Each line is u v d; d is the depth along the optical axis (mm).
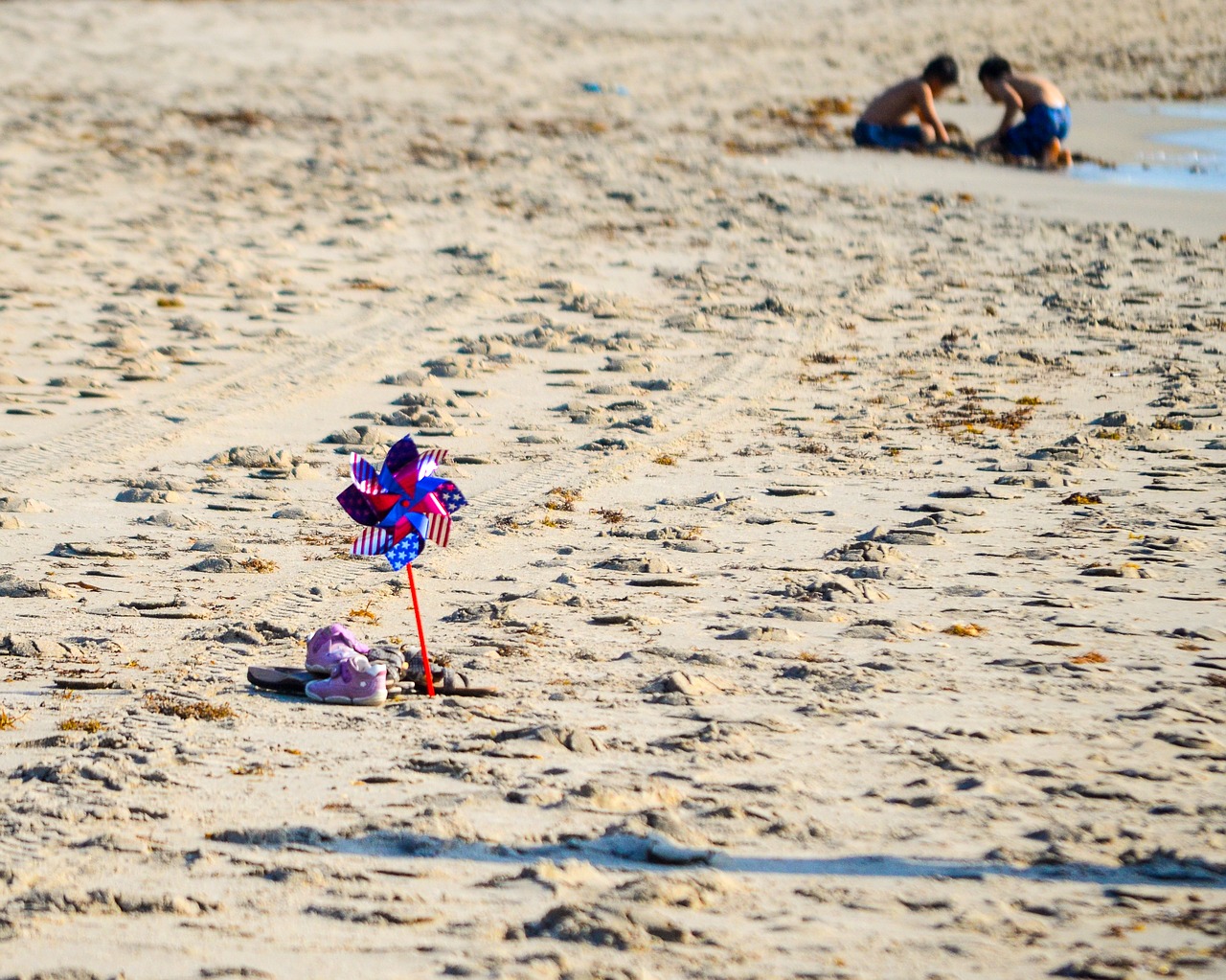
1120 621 32625
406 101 163625
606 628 32406
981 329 74125
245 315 74938
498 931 18344
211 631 32281
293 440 52719
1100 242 97500
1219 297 81688
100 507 43844
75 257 87000
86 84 167375
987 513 43312
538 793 22938
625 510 43875
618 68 193375
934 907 18922
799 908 18938
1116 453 51156
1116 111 166750
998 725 26047
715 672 29266
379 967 17406
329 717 26906
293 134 138625
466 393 60219
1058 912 18719
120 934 18281
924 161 131875
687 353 68625
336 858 20578
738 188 117312
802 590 35000
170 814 22219
